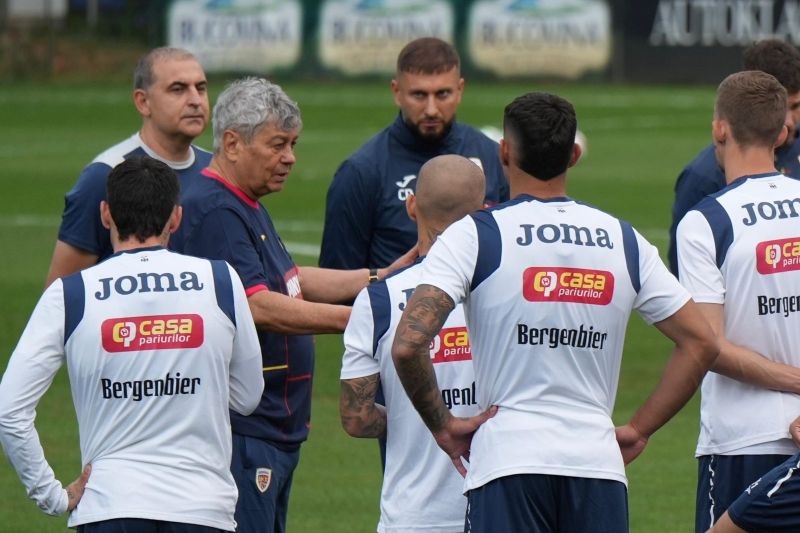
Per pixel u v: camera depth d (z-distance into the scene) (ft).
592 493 47.88
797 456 53.26
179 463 51.08
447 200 52.34
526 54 385.91
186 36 390.83
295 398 61.00
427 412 48.47
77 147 272.31
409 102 75.25
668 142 282.97
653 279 49.32
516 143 48.91
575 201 49.75
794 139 74.74
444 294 47.62
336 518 82.02
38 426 101.91
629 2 382.63
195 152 71.61
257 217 60.23
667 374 50.16
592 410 48.65
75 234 67.56
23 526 80.74
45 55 411.13
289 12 386.93
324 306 58.03
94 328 50.75
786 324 56.54
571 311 48.06
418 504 52.65
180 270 52.11
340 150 270.26
